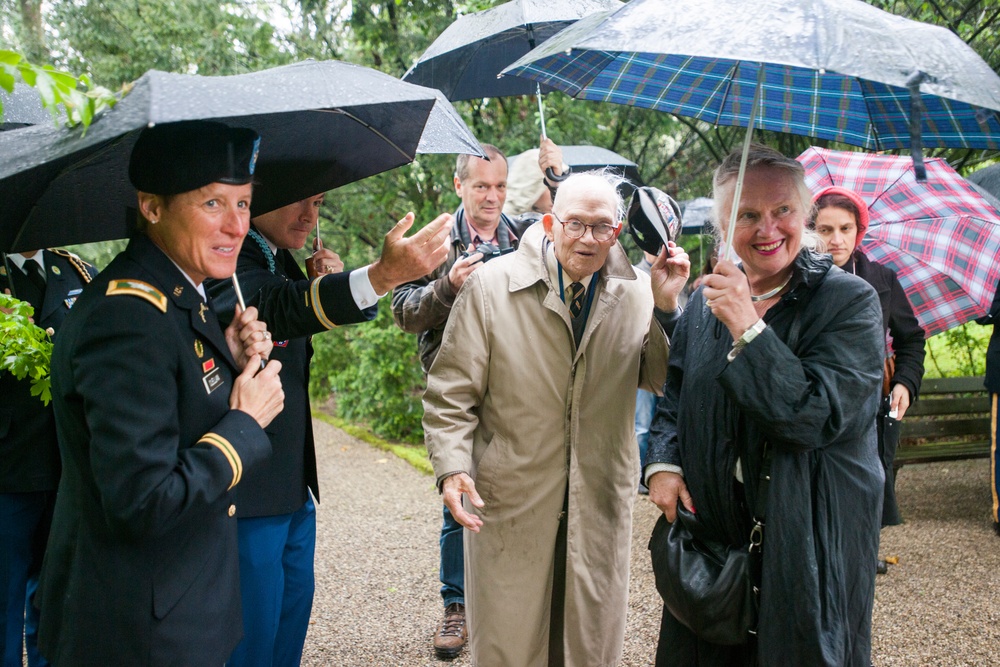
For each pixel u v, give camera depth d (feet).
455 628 11.62
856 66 5.18
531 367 8.36
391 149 7.34
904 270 12.80
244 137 5.68
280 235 8.38
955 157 20.27
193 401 5.87
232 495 6.26
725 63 7.88
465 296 8.52
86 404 5.41
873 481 6.88
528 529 8.47
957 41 5.70
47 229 6.53
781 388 6.37
